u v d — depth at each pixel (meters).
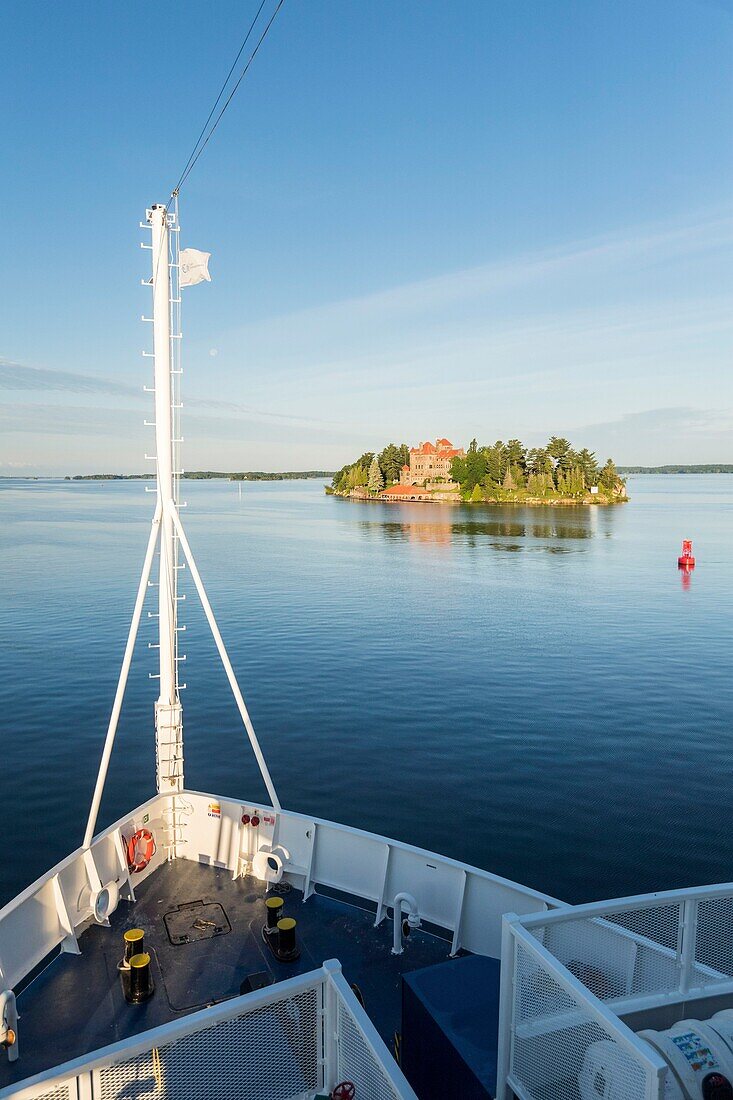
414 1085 7.30
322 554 112.44
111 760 30.89
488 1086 5.99
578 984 5.12
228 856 12.80
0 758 31.11
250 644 52.31
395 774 30.09
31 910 10.10
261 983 9.70
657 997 6.26
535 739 33.91
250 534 148.12
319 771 30.50
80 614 60.16
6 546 110.31
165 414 12.04
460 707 38.62
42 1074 5.09
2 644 50.06
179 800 13.07
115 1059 5.29
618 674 44.62
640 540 137.88
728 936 6.94
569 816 26.19
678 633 56.19
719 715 36.91
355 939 11.04
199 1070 5.66
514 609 67.12
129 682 42.16
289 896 12.07
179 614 62.19
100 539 122.69
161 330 11.80
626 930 7.21
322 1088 6.16
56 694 39.53
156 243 11.65
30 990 9.86
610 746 32.91
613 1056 4.82
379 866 11.66
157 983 10.00
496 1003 7.04
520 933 5.71
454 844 24.28
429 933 11.24
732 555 110.88
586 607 68.19
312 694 40.91
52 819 25.69
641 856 23.42
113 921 11.33
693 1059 5.07
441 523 183.12
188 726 35.91
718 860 23.22
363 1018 5.56
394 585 81.56
